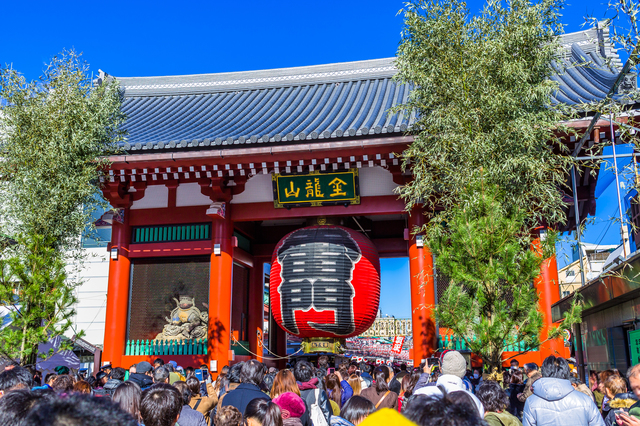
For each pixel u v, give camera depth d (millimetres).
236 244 16031
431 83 10375
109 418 1812
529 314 8398
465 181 9789
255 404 4383
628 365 10141
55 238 11703
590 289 10219
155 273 16578
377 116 18031
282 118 18938
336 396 7172
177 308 16078
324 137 13977
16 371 5441
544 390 4930
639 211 11188
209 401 7020
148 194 16688
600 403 7609
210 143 14398
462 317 8492
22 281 11000
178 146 14531
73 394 1891
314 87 23062
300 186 15453
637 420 4270
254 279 18844
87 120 12773
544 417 4855
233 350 16312
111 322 15812
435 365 8211
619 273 8539
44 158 12031
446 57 10234
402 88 21266
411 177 15086
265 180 16062
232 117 20062
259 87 23688
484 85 9797
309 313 14305
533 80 10523
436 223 10844
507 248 8555
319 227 15266
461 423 2283
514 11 9984
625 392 5902
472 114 9797
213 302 15406
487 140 9734
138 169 15273
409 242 15148
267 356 19234
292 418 5090
